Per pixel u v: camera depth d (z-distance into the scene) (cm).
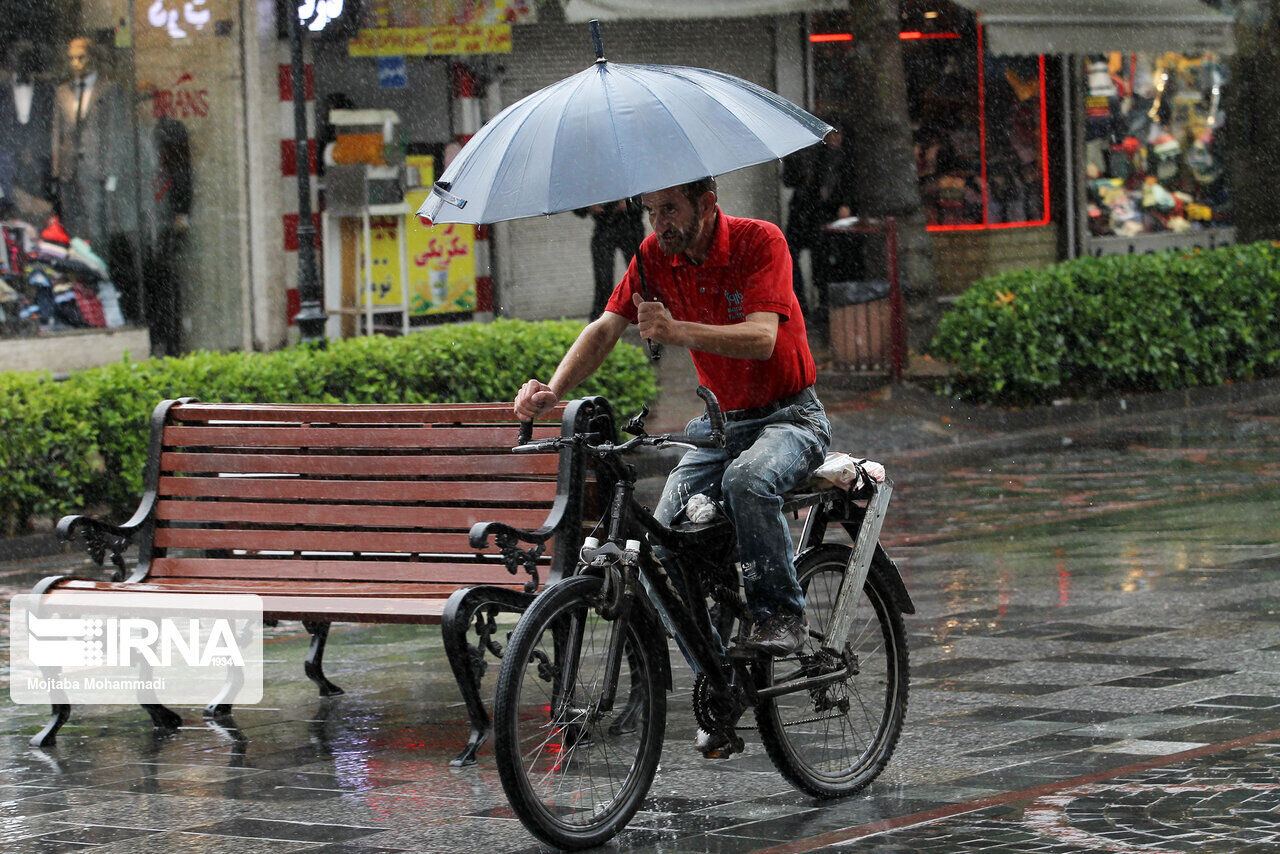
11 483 3369
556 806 1418
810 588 1652
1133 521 3272
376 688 2072
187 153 5488
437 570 1869
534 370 4209
